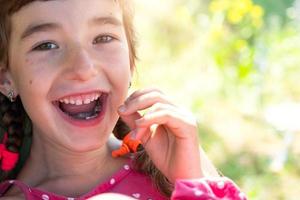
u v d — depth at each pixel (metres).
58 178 0.68
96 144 0.65
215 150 1.27
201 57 1.49
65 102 0.64
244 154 1.27
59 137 0.64
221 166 1.24
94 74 0.64
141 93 0.64
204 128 1.32
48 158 0.68
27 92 0.65
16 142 0.70
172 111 0.64
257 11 1.54
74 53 0.63
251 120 1.35
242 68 1.42
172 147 0.66
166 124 0.64
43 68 0.64
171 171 0.65
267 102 1.39
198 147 0.65
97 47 0.64
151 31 1.57
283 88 1.41
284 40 1.49
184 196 0.61
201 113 1.36
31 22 0.64
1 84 0.69
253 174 1.22
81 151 0.65
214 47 1.50
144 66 1.45
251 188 1.18
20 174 0.70
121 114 0.64
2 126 0.70
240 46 1.48
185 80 1.44
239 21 1.54
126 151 0.69
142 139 0.66
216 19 1.55
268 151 1.27
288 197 1.17
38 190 0.66
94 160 0.68
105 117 0.65
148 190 0.68
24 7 0.64
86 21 0.64
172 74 1.45
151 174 0.69
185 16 1.61
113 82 0.65
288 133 1.29
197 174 0.65
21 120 0.71
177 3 1.67
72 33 0.63
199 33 1.58
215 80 1.43
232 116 1.36
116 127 0.73
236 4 1.54
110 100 0.65
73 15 0.63
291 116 1.33
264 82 1.42
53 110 0.64
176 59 1.51
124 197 0.66
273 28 1.55
